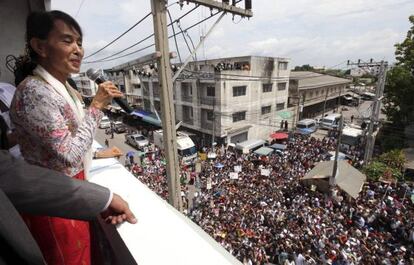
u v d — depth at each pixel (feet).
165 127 16.24
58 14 4.50
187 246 4.44
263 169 60.75
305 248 32.73
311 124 110.22
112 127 108.88
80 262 4.78
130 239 4.53
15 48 12.57
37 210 3.24
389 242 37.09
